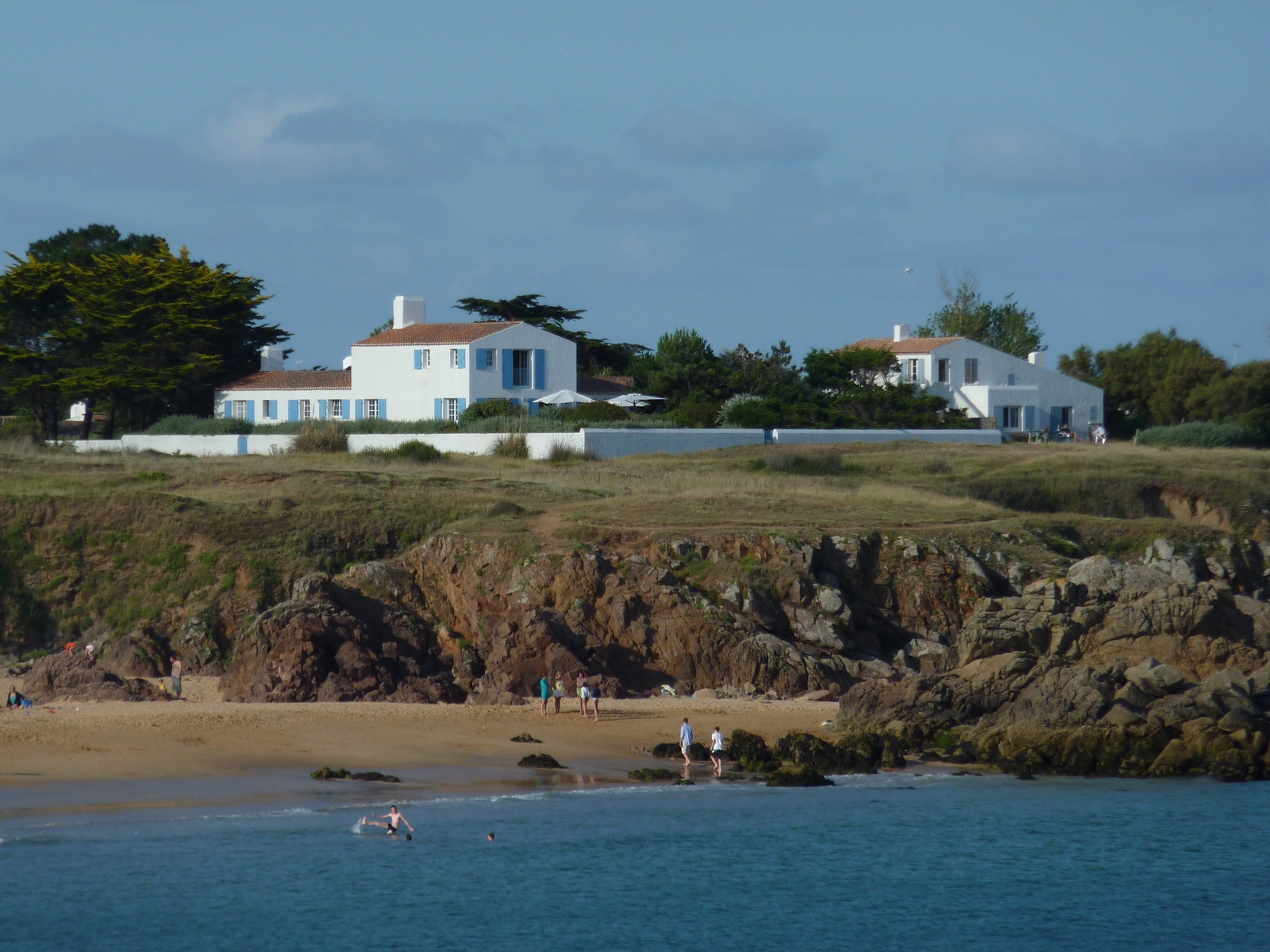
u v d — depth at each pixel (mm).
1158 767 113688
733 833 95375
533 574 142500
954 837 97625
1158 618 130500
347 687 125625
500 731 115500
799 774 107000
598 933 80438
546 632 133375
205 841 85188
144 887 79125
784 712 127000
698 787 104438
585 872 87500
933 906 86500
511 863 87438
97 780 94688
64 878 79125
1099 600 135000
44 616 148125
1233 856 95312
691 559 148750
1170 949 82000
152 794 92625
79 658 130125
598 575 142250
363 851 86250
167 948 73812
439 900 81500
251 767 100250
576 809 96812
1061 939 82250
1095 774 114000
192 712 114375
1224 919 85812
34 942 73625
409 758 105750
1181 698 118500
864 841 95812
